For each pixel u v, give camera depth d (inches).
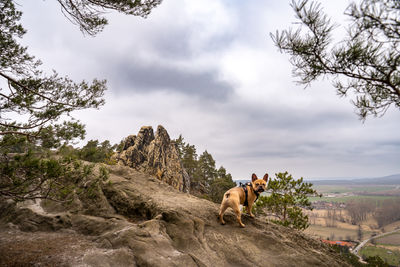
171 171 1365.7
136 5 219.9
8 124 177.0
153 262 142.2
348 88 138.4
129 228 176.9
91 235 192.1
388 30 96.9
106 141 1232.8
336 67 118.6
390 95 128.1
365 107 138.1
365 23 101.1
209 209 243.4
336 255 204.4
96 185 187.5
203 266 148.3
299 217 522.9
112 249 158.1
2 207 227.1
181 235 185.2
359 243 4217.5
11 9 223.0
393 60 99.3
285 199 533.6
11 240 173.6
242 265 163.0
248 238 193.9
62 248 161.3
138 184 311.7
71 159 162.1
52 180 156.9
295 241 206.8
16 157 136.6
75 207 241.6
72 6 213.5
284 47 127.6
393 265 2659.9
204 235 191.9
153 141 1434.5
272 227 225.9
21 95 196.2
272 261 169.3
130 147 1306.6
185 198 283.7
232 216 230.4
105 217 230.1
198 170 2054.6
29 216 215.2
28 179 138.2
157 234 178.5
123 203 254.2
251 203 230.5
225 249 177.6
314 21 111.7
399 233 5206.7
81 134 192.9
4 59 210.5
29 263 134.6
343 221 6712.6
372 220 6830.7
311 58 123.3
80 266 133.7
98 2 213.0
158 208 229.3
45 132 182.4
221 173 2079.2
